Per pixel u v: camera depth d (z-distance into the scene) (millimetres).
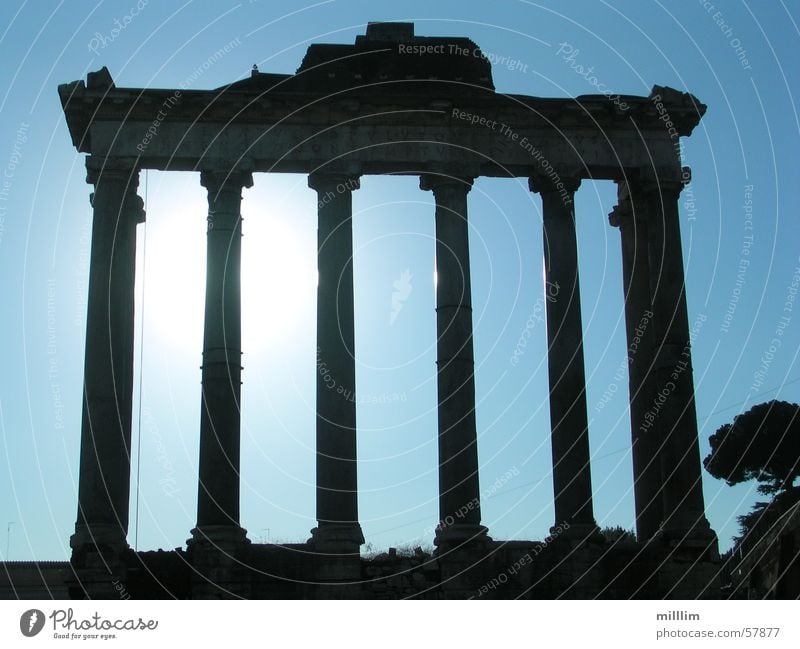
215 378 46438
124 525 46031
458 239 48625
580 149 50062
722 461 82125
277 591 44625
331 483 45938
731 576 64625
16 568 62781
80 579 44000
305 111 49031
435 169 48938
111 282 47219
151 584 44750
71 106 48188
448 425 46844
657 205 50062
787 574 58062
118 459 45938
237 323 47344
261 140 48688
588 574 46031
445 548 45656
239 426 46625
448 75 50250
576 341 48312
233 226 47969
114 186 47844
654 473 49688
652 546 47062
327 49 50625
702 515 47562
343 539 45375
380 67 50094
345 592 44781
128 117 48469
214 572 44469
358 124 49219
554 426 47875
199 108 48688
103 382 46250
